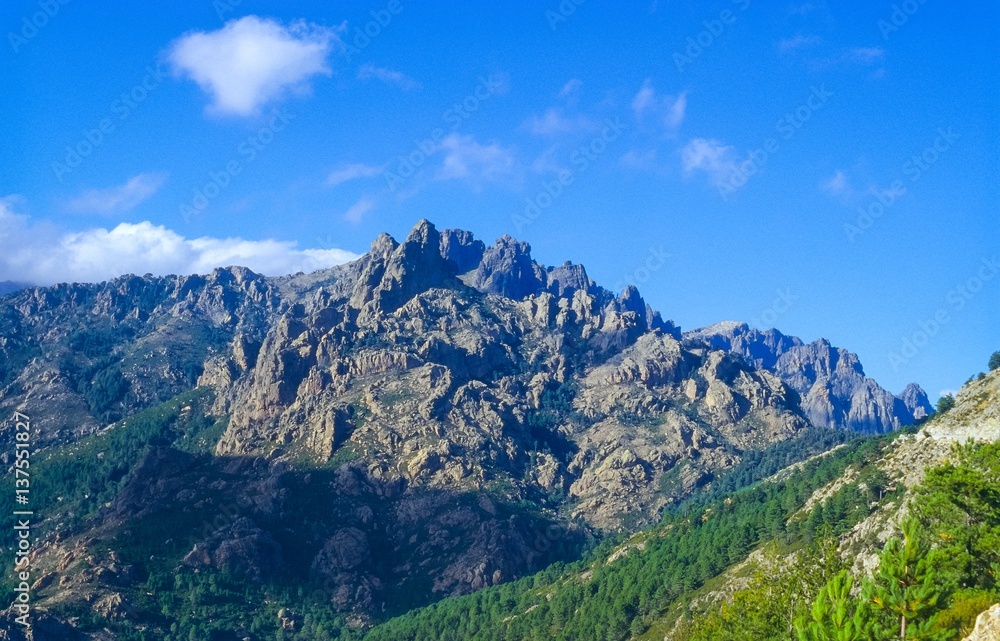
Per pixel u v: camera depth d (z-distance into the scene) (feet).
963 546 421.59
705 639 524.52
